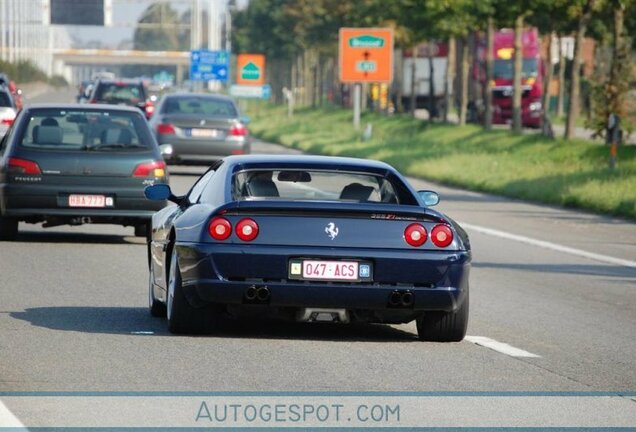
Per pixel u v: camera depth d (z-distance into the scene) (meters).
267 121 197.38
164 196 30.30
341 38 142.25
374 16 167.38
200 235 25.20
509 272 40.84
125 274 37.12
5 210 44.53
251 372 22.39
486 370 23.27
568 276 40.09
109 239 47.28
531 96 159.75
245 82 193.00
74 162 44.56
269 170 26.92
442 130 130.38
